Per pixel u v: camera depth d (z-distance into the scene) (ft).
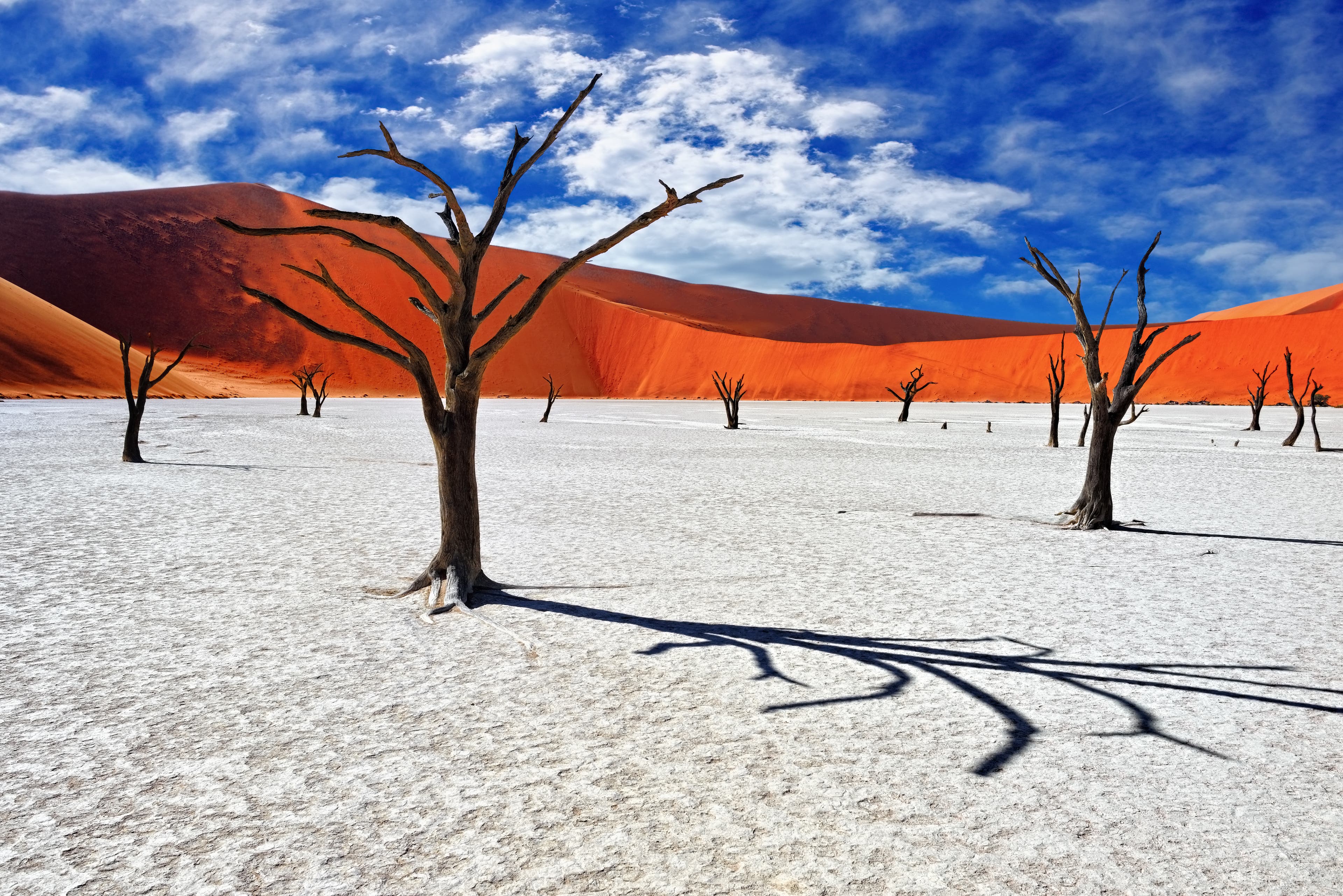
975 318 625.41
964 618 20.35
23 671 16.21
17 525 33.73
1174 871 9.36
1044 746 12.72
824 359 355.36
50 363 216.74
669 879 9.14
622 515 37.93
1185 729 13.39
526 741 12.88
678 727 13.39
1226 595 22.95
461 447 22.62
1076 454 75.46
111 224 386.93
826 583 24.27
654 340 397.19
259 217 434.71
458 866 9.42
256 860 9.57
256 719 13.78
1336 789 11.37
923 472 58.85
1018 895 8.87
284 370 352.49
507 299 418.92
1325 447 87.25
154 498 42.06
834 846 9.82
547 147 22.57
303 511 38.40
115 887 9.05
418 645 18.06
